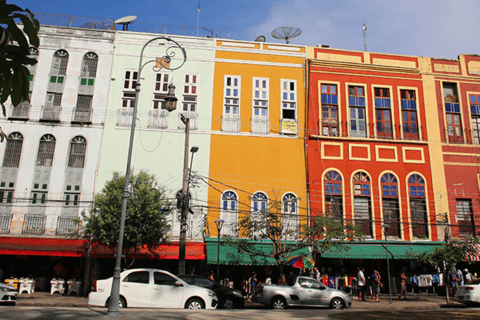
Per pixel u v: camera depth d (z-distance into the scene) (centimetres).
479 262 2553
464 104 2808
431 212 2588
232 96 2628
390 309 1777
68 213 2350
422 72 2808
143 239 1986
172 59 2645
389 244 2458
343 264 2447
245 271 2361
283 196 2512
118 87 2567
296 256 2230
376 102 2731
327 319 1168
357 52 2803
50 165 2414
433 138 2711
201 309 1374
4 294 1546
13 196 2347
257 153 2556
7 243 2180
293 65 2727
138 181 2077
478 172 2697
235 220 2431
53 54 2577
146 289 1412
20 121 2458
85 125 2489
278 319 1130
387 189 2594
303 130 2625
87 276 2216
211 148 2530
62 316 989
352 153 2617
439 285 2370
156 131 2522
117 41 2636
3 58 380
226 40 2714
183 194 1853
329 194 2544
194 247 2269
